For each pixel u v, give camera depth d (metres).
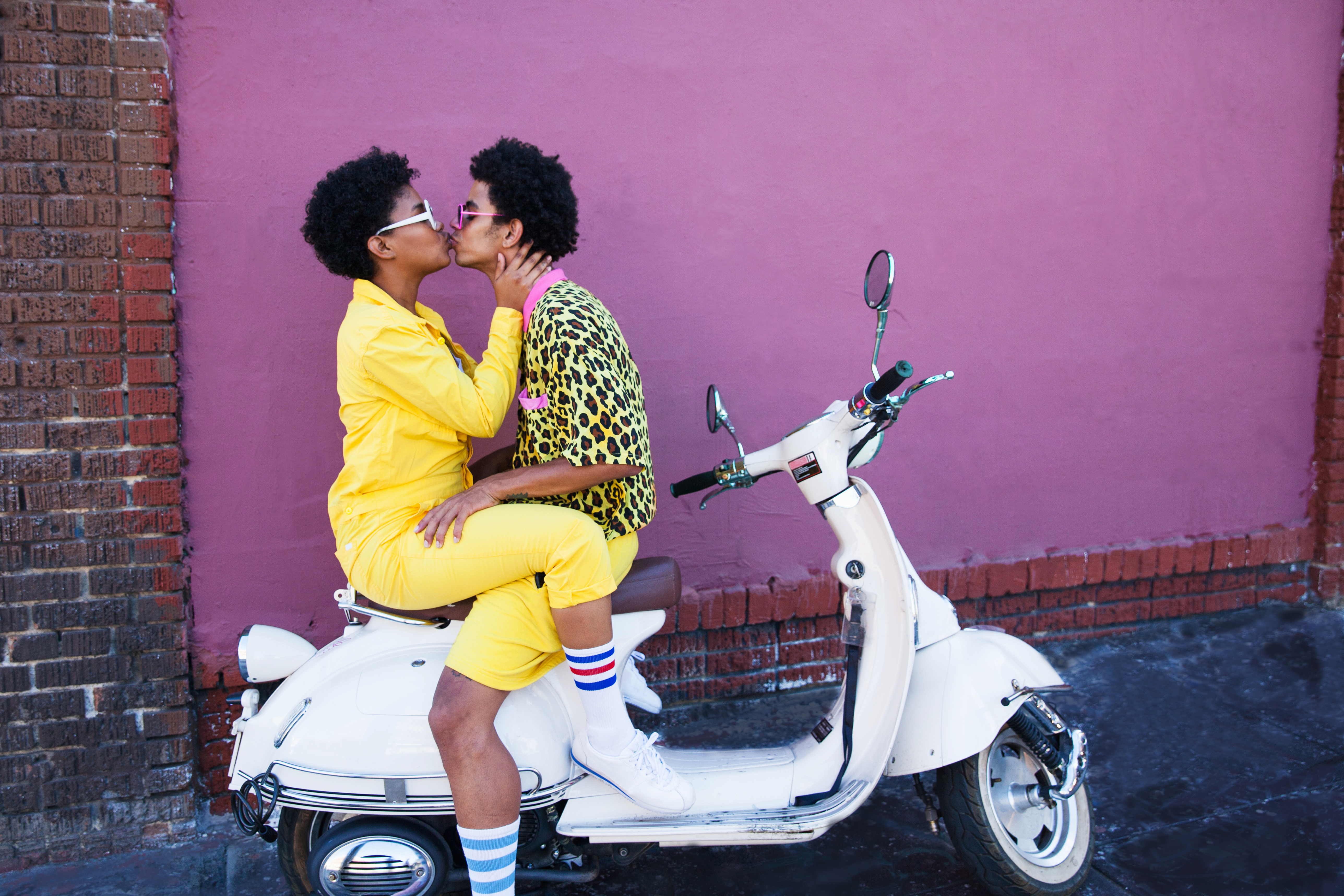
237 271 2.88
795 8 3.32
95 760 2.85
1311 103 4.00
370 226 2.22
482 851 2.14
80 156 2.64
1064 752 2.51
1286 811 2.94
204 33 2.78
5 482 2.69
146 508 2.80
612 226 3.25
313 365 2.98
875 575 2.44
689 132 3.28
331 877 2.27
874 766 2.38
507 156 2.29
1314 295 4.16
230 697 2.33
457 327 3.12
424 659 2.29
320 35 2.88
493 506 2.19
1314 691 3.66
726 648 3.62
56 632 2.78
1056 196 3.72
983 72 3.56
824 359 3.54
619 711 2.24
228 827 3.00
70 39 2.61
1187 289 3.96
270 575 3.03
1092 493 3.97
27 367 2.67
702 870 2.74
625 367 2.24
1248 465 4.19
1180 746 3.31
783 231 3.42
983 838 2.42
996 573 3.84
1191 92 3.83
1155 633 4.15
